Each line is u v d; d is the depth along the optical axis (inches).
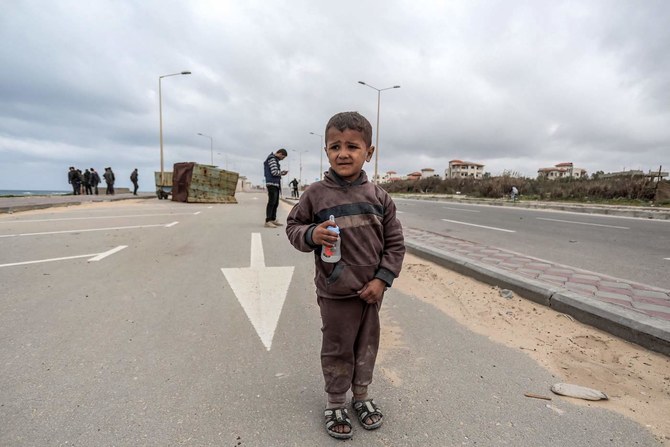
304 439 63.5
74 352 91.0
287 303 129.3
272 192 321.7
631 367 86.9
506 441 63.2
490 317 117.3
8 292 133.4
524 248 238.4
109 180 1024.2
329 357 67.5
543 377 83.3
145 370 83.6
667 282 157.2
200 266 176.2
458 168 4424.2
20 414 67.4
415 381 81.7
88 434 62.8
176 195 678.5
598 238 286.5
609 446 62.0
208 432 64.3
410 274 167.3
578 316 112.6
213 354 91.8
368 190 67.0
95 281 148.4
